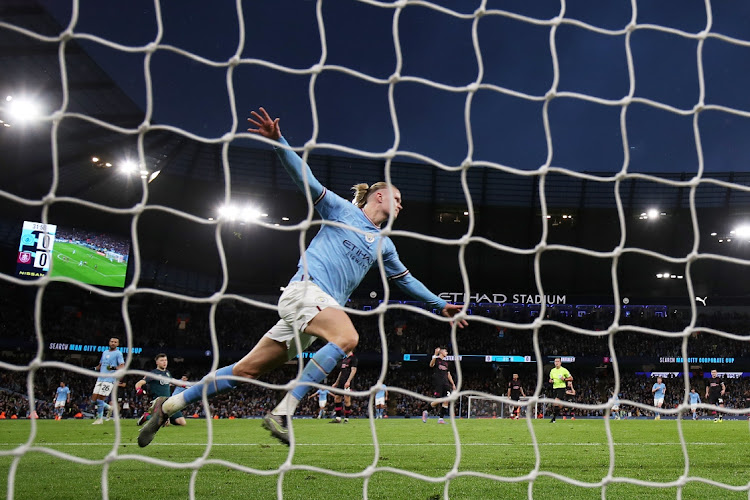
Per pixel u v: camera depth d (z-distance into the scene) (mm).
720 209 39219
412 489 3428
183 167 36469
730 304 41625
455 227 42250
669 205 39688
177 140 35312
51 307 34312
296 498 3117
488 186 40062
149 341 36875
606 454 5875
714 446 6988
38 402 28438
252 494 3225
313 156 37688
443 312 4176
